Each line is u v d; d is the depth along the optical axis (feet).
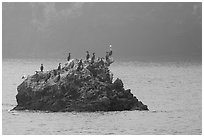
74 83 354.54
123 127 333.21
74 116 347.77
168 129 340.59
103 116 350.84
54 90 354.54
